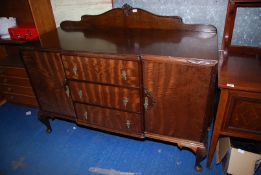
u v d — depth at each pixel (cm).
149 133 158
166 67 125
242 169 145
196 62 117
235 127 133
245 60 140
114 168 167
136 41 153
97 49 142
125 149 183
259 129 127
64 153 184
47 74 165
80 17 205
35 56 160
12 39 214
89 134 202
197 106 132
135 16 176
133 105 147
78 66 148
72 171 167
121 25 184
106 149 184
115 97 150
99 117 167
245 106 122
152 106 143
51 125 216
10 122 225
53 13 212
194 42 144
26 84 215
